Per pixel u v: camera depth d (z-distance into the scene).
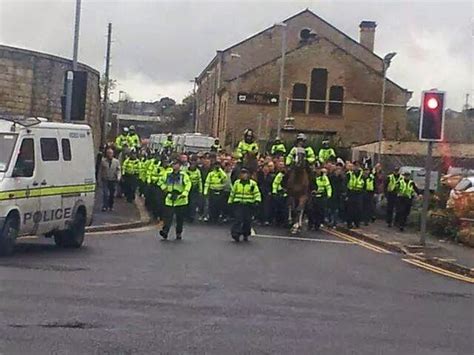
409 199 28.09
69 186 18.09
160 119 118.06
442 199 30.03
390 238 24.84
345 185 28.44
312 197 27.27
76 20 25.72
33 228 16.72
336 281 14.83
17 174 16.12
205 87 86.06
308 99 65.94
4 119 16.81
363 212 29.28
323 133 65.81
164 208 21.78
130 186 33.66
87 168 19.09
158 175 27.22
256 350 8.67
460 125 69.94
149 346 8.59
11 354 7.94
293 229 25.84
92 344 8.54
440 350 9.21
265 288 13.34
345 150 45.16
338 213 29.31
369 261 18.92
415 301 12.86
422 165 49.41
